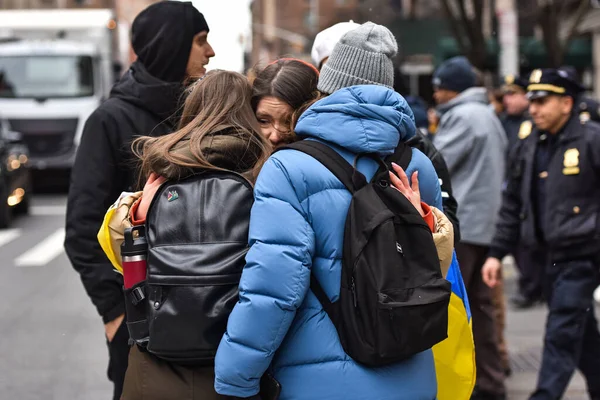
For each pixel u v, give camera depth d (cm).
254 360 265
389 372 276
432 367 291
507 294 950
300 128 288
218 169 289
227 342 267
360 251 268
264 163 285
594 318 537
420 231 278
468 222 565
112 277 381
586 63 3047
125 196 307
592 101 756
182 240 281
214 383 276
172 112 396
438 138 582
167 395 285
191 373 284
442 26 3003
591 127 519
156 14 399
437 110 627
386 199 279
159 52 398
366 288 267
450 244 298
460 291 332
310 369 274
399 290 267
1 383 648
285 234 270
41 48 2088
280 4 8169
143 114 394
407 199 283
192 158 288
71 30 2159
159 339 275
